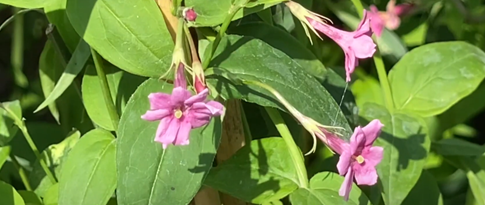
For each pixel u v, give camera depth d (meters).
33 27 0.32
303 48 0.20
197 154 0.15
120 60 0.16
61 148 0.22
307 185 0.17
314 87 0.16
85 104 0.19
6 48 0.35
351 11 0.23
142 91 0.15
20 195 0.19
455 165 0.23
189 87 0.15
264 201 0.17
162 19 0.15
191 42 0.14
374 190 0.21
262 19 0.20
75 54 0.19
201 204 0.18
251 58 0.16
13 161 0.22
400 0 0.25
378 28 0.20
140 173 0.15
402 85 0.21
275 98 0.16
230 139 0.18
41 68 0.22
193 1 0.16
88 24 0.16
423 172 0.23
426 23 0.26
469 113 0.25
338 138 0.15
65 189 0.17
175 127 0.13
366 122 0.20
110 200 0.20
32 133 0.27
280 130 0.17
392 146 0.19
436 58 0.21
